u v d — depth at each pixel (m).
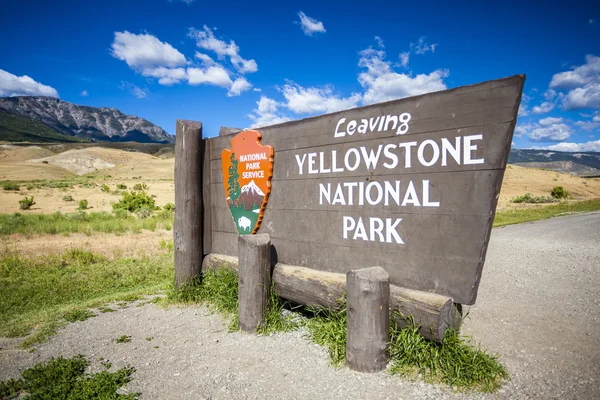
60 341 4.25
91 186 62.41
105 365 3.58
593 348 3.65
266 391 3.01
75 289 6.69
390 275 3.57
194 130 5.61
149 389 3.13
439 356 3.07
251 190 5.06
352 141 3.88
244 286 4.24
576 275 6.79
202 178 5.81
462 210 3.07
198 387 3.13
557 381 2.99
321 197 4.21
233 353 3.75
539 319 4.56
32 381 3.23
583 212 21.80
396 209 3.51
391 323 3.34
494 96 2.88
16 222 16.42
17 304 5.95
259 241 4.23
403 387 2.94
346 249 3.97
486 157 2.93
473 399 2.74
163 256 9.47
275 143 4.76
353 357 3.23
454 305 3.16
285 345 3.86
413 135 3.37
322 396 2.89
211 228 5.92
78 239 12.83
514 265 7.88
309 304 4.14
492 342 3.85
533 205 29.80
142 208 23.12
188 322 4.70
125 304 5.60
